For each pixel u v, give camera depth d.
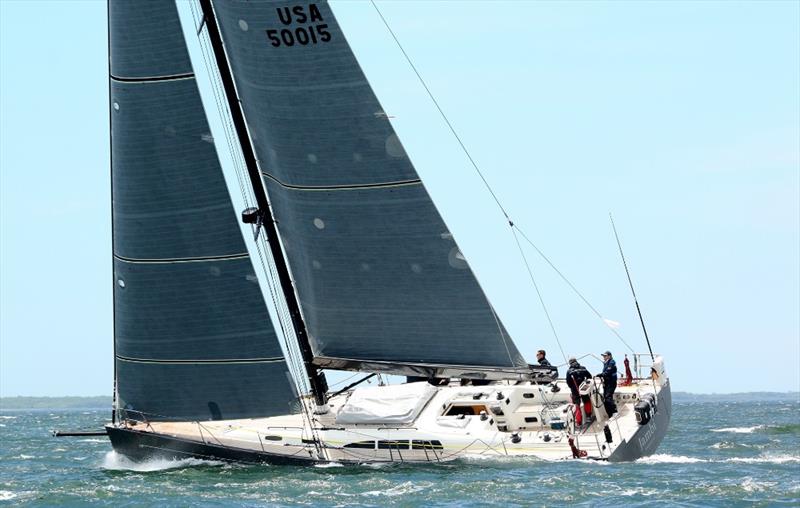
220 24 98.19
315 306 100.31
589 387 95.88
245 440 93.31
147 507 77.31
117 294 97.12
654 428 100.31
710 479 85.94
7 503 81.75
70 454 144.88
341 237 98.19
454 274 96.50
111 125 95.44
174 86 93.62
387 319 99.06
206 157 93.81
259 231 99.81
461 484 81.88
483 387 99.62
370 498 78.00
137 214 95.19
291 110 96.50
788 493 78.94
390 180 95.94
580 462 89.69
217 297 94.75
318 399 99.25
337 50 94.69
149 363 96.75
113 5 94.12
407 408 94.19
